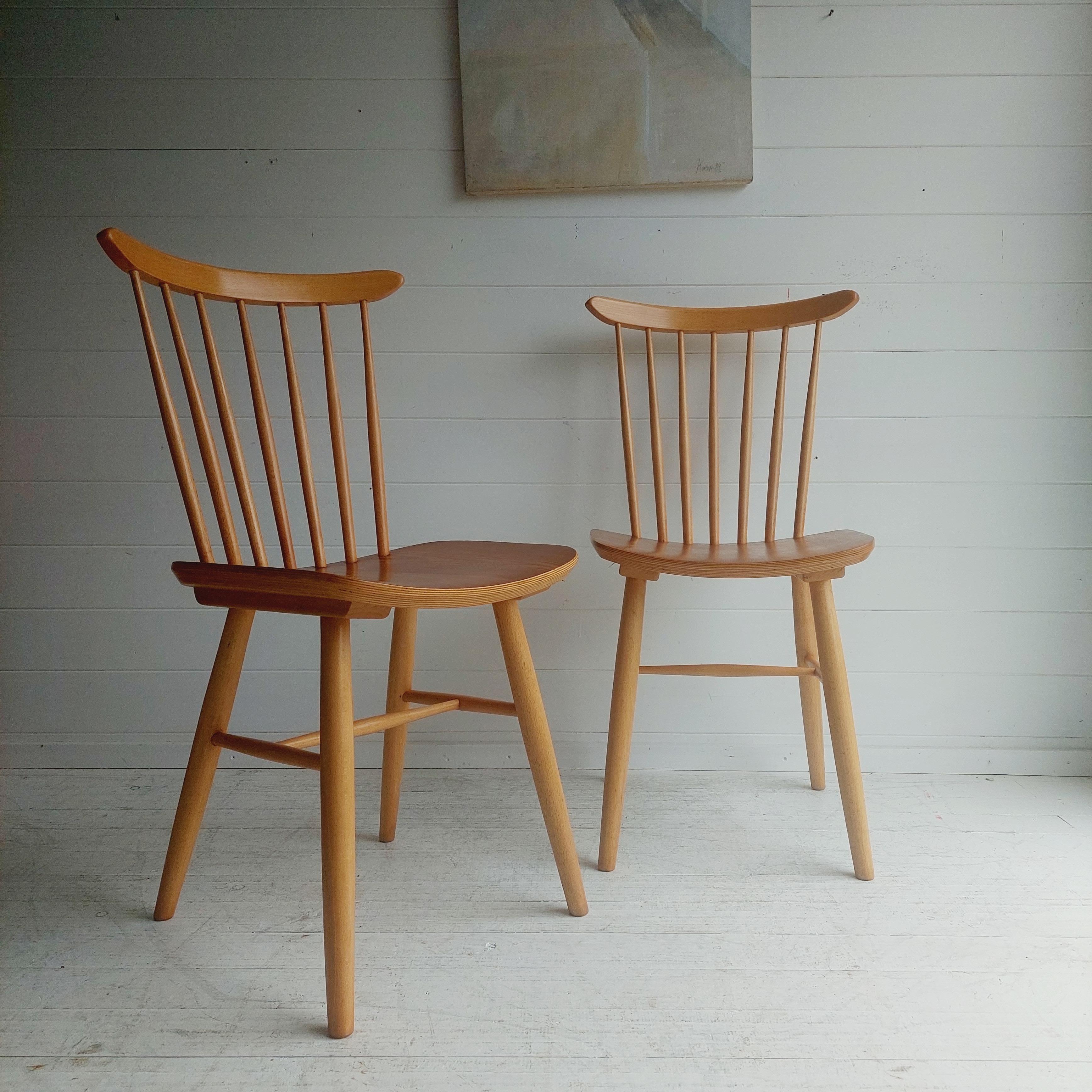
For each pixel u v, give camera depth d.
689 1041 0.90
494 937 1.09
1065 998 0.96
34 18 1.54
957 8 1.53
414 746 1.66
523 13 1.52
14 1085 0.85
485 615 1.64
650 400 1.45
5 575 1.63
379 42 1.55
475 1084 0.84
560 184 1.54
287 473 1.61
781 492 1.61
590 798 1.52
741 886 1.21
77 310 1.58
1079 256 1.55
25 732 1.66
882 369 1.58
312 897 1.20
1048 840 1.34
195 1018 0.95
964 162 1.55
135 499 1.62
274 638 1.65
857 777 1.21
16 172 1.56
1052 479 1.59
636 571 1.24
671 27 1.52
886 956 1.04
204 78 1.55
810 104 1.54
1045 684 1.62
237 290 1.21
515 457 1.61
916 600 1.62
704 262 1.57
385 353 1.59
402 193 1.57
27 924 1.14
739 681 1.63
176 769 1.66
